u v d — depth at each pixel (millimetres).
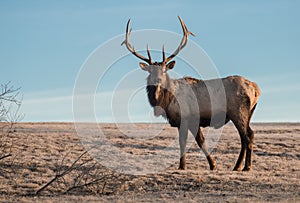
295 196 45875
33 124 169125
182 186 54719
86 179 55625
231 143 111125
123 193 52469
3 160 70812
